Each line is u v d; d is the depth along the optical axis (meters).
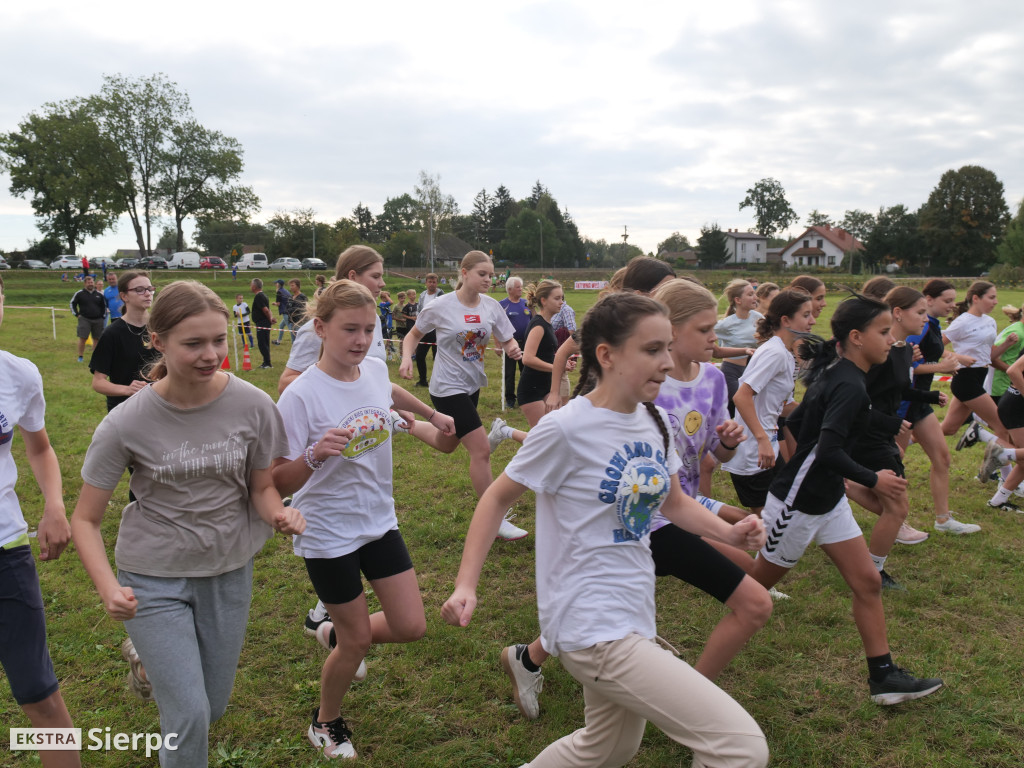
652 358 2.28
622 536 2.36
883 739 3.16
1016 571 4.82
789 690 3.52
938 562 4.97
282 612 4.28
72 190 61.91
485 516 2.41
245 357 14.63
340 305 2.83
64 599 4.41
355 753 3.02
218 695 2.64
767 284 6.18
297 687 3.49
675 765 2.99
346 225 78.44
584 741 2.43
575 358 5.59
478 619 4.20
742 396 4.34
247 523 2.63
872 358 3.28
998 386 6.55
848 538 3.30
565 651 2.32
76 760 2.56
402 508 6.11
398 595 2.98
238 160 69.38
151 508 2.46
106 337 5.16
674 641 3.98
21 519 2.56
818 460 3.20
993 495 6.39
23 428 2.76
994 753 3.06
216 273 57.41
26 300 37.47
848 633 4.04
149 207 68.38
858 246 94.75
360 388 2.99
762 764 2.01
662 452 2.46
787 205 119.88
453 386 5.38
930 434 5.42
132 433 2.38
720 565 2.87
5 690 3.43
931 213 84.44
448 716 3.30
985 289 6.42
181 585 2.49
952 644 3.92
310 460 2.67
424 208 82.69
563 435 2.32
